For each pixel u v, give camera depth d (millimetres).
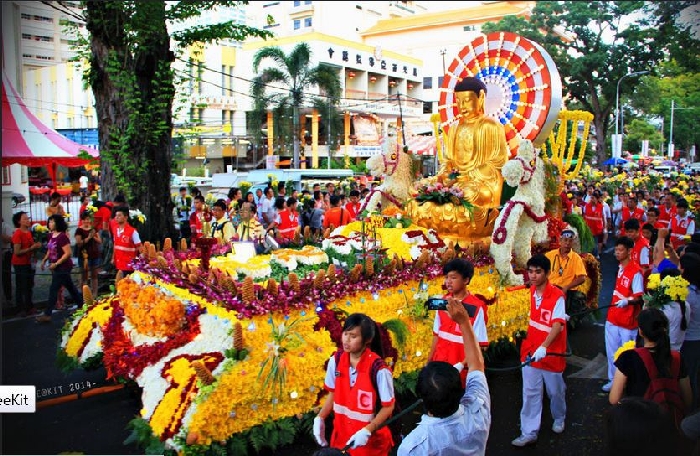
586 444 5684
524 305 8289
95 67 12672
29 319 10203
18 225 10555
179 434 4672
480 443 3365
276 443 5266
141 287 6859
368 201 10039
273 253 7258
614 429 2842
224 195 22531
